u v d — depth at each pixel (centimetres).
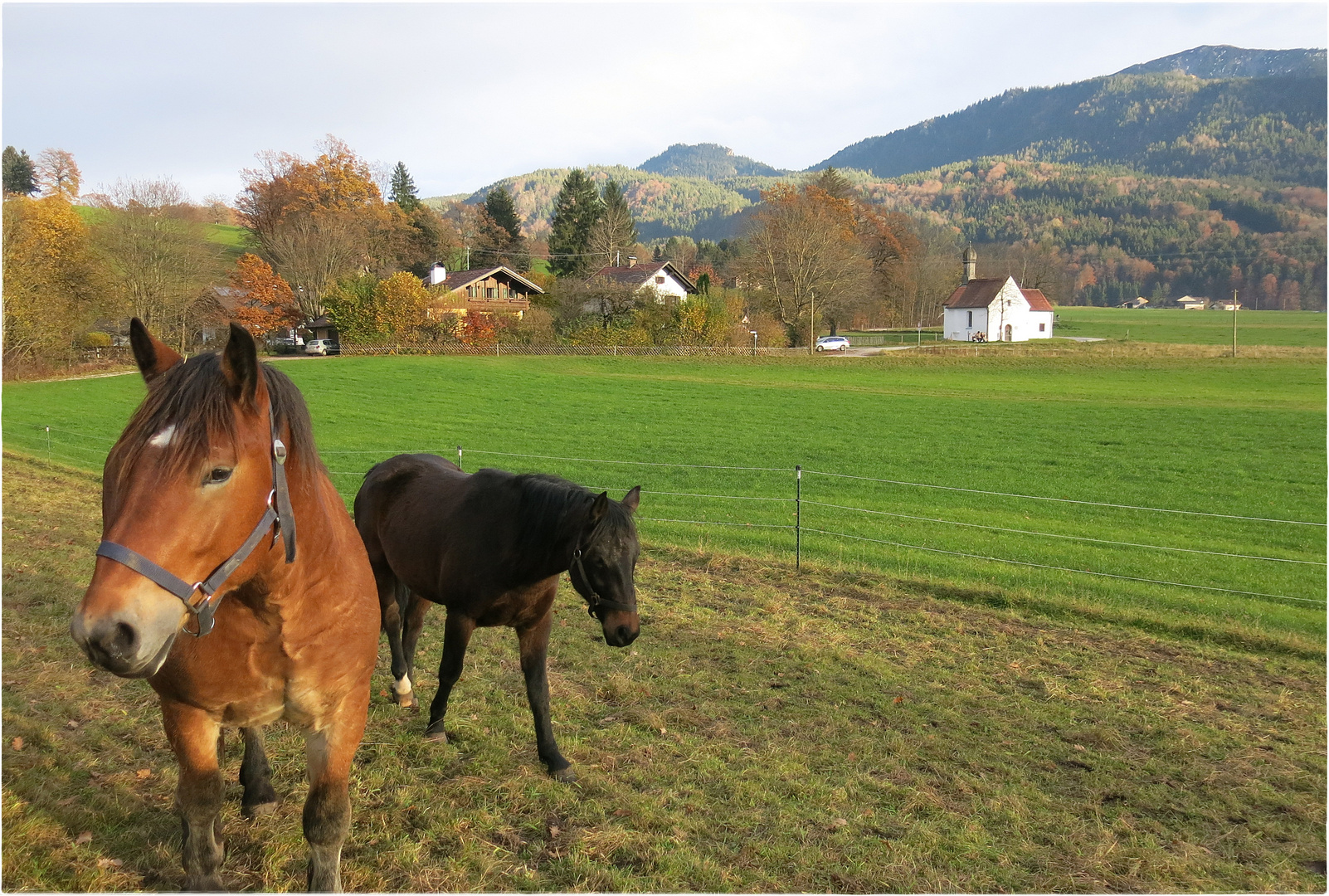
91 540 1014
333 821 315
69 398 3219
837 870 393
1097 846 422
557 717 554
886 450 2259
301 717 312
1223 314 11344
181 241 4853
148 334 279
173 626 231
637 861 396
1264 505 1625
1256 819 462
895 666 689
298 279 5869
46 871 350
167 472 232
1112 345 5906
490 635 731
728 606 852
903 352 5594
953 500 1622
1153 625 836
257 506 256
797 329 5984
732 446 2278
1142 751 545
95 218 4997
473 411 2923
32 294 3819
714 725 553
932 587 952
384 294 5038
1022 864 411
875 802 459
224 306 5703
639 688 604
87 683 562
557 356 4994
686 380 4097
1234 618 880
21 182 8206
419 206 8512
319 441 2289
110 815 396
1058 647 759
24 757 443
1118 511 1550
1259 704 633
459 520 483
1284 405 3356
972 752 531
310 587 294
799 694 618
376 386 3572
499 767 478
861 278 6109
